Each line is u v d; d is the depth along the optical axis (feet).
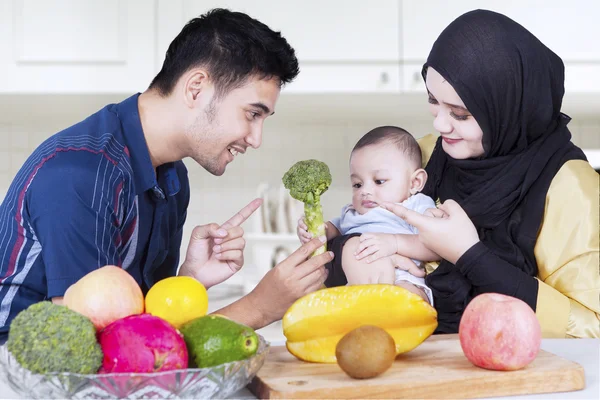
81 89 8.08
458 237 4.04
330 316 2.98
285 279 3.80
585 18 8.05
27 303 3.90
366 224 4.78
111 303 2.55
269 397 2.57
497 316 2.75
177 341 2.40
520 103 4.33
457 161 4.62
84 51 8.08
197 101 4.18
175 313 2.72
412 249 4.47
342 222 4.99
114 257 3.73
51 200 3.59
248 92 4.14
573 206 4.20
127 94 8.20
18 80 8.07
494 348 2.73
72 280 3.47
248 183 9.95
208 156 4.36
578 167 4.33
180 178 5.18
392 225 4.70
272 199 8.80
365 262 4.47
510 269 4.02
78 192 3.64
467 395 2.67
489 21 4.37
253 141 4.34
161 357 2.35
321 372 2.82
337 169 9.94
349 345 2.64
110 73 8.10
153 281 5.19
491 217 4.39
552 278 4.20
